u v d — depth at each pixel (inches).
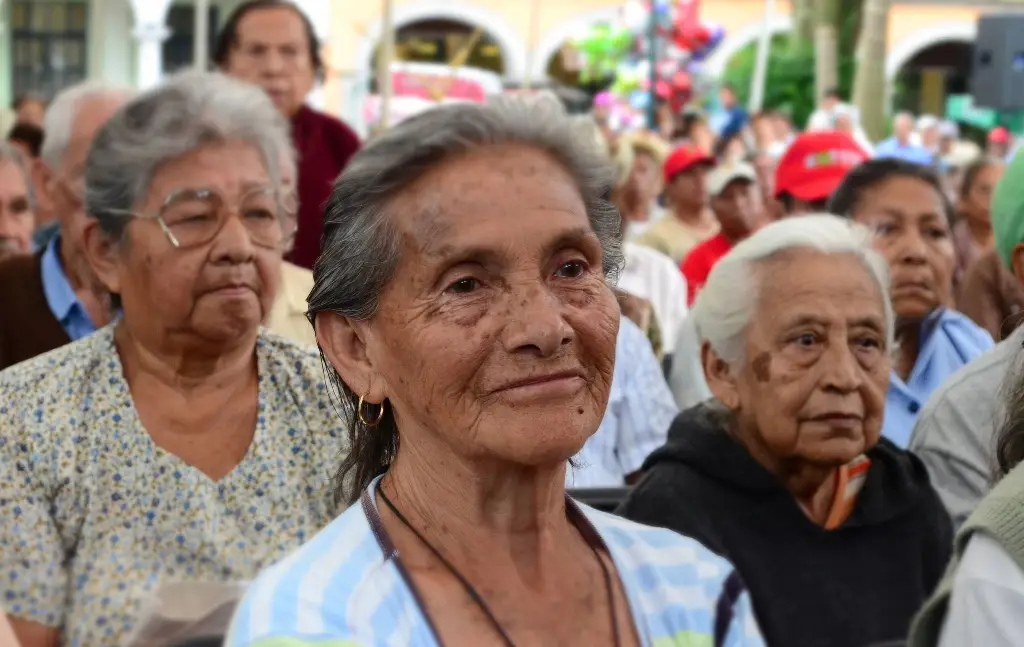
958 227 253.1
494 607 68.0
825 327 110.5
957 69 1348.4
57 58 1082.7
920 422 133.0
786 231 113.8
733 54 1223.5
